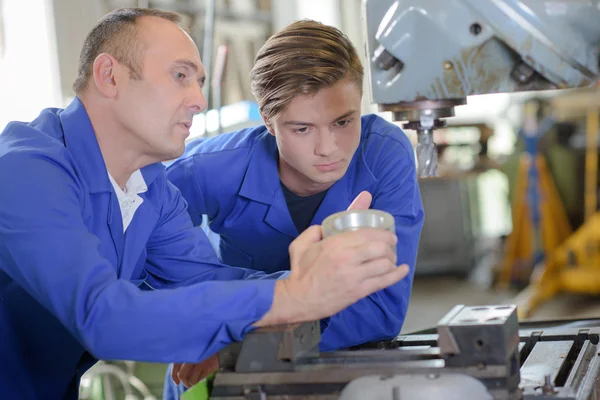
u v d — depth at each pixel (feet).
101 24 4.54
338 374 3.58
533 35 3.83
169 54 4.41
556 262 16.92
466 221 20.22
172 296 3.80
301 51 4.63
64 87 11.14
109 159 4.66
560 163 19.22
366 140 5.55
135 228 4.93
